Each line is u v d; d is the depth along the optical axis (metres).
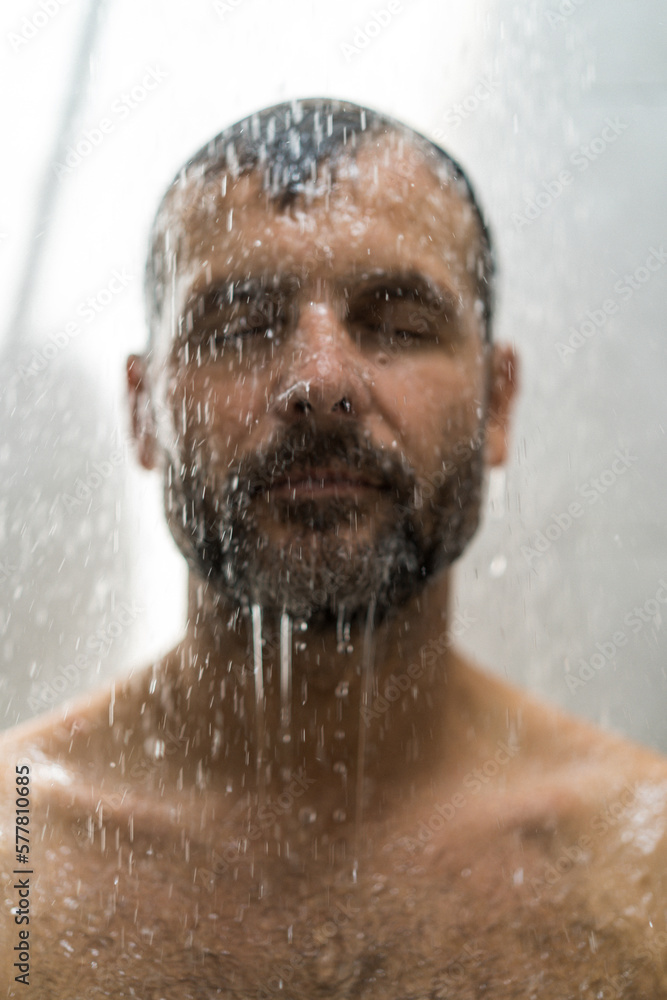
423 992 0.77
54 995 0.75
